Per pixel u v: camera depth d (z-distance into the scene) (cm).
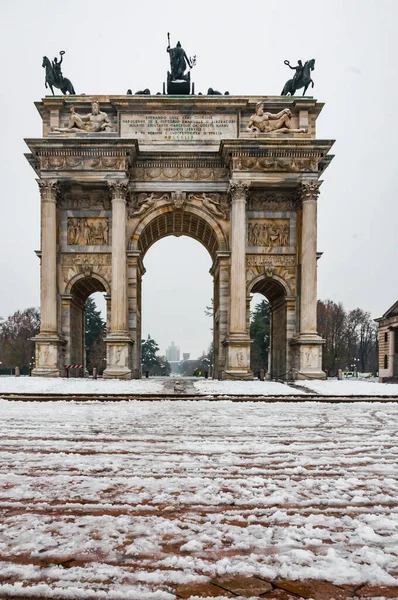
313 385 3622
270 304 5500
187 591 478
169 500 782
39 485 866
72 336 4703
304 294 4372
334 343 11175
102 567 530
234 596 467
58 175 4375
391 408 2345
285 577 508
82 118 4506
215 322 5150
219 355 4647
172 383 3766
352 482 896
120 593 471
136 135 4709
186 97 4672
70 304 4612
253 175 4391
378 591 477
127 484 874
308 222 4394
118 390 3231
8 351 12481
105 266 4603
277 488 857
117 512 724
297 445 1264
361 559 554
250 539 614
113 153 4375
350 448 1233
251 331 10081
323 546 592
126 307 4400
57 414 1969
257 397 2856
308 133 4606
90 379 4066
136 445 1247
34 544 595
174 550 580
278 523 678
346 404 2564
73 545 592
